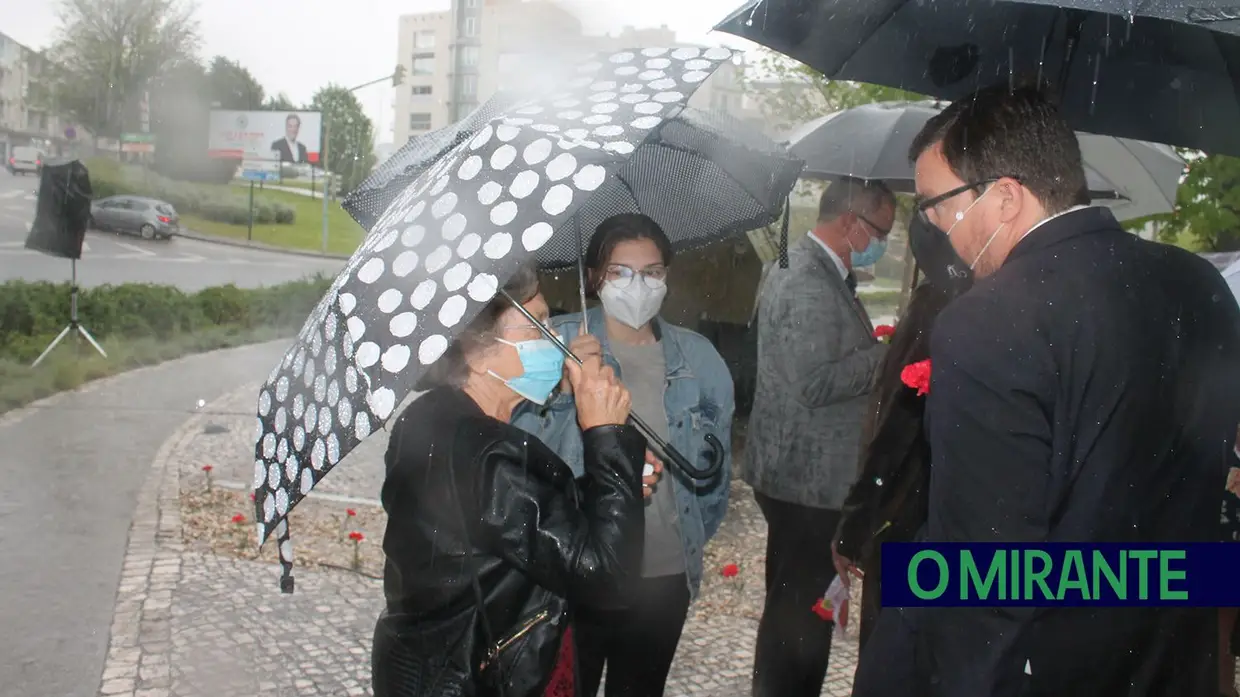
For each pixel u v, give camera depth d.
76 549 5.24
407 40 28.08
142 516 5.90
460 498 1.71
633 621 2.64
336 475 7.23
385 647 1.83
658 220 2.88
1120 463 1.54
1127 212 4.61
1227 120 2.38
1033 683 1.60
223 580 4.86
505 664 1.74
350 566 5.13
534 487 1.71
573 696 1.83
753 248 5.47
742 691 3.79
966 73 2.60
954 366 1.58
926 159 1.85
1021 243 1.69
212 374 12.23
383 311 1.56
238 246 38.62
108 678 3.76
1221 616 2.66
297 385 1.68
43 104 46.91
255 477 1.74
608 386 1.89
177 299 15.93
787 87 9.02
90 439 8.04
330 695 3.69
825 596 3.08
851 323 3.15
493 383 1.91
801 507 3.18
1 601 4.46
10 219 33.25
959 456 1.57
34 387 9.79
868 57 2.67
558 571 1.68
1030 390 1.53
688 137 2.61
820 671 3.24
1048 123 1.71
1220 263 4.46
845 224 3.18
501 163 1.70
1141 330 1.57
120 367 11.94
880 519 2.42
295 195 56.03
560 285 4.42
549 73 2.13
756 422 3.32
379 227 1.79
